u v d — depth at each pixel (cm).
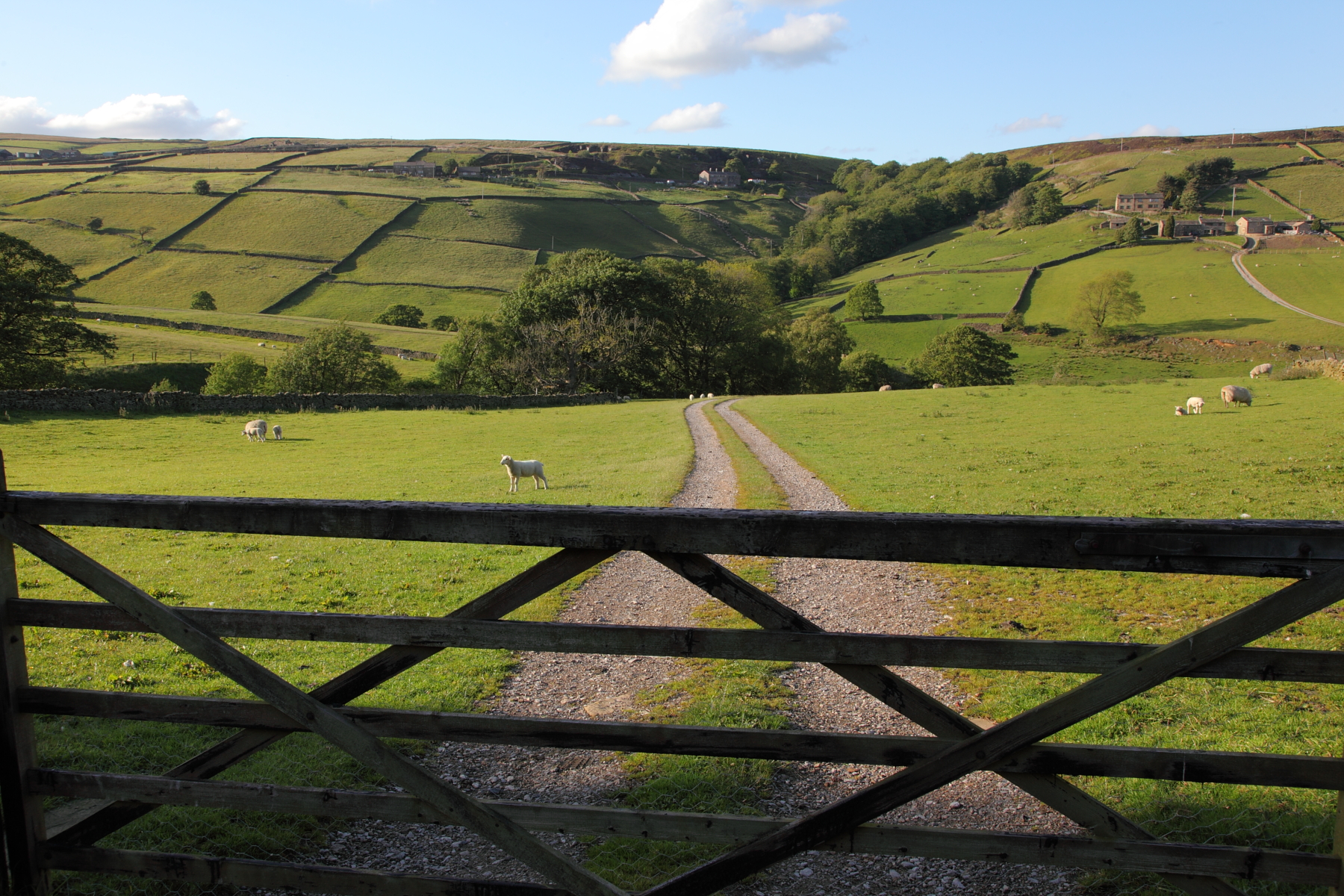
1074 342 11712
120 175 19075
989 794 554
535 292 7906
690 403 5941
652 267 9219
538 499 2045
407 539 353
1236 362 10162
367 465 2819
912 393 5472
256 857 486
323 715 356
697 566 336
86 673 814
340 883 375
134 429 3731
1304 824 494
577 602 1125
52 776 388
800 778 575
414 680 796
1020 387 5388
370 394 5244
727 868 343
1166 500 1747
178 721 373
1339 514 1563
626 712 703
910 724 671
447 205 18962
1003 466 2339
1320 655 304
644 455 2981
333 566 1373
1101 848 330
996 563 317
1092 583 1150
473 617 350
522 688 775
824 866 475
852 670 334
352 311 12812
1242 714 672
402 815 363
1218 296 13375
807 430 3581
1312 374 4478
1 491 376
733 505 1881
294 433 3859
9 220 15175
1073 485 1967
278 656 882
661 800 538
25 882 394
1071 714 315
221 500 363
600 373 7794
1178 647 307
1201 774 321
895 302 15200
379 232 16675
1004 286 15400
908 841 337
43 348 5712
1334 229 17550
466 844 501
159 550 1523
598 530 338
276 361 6253
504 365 7212
